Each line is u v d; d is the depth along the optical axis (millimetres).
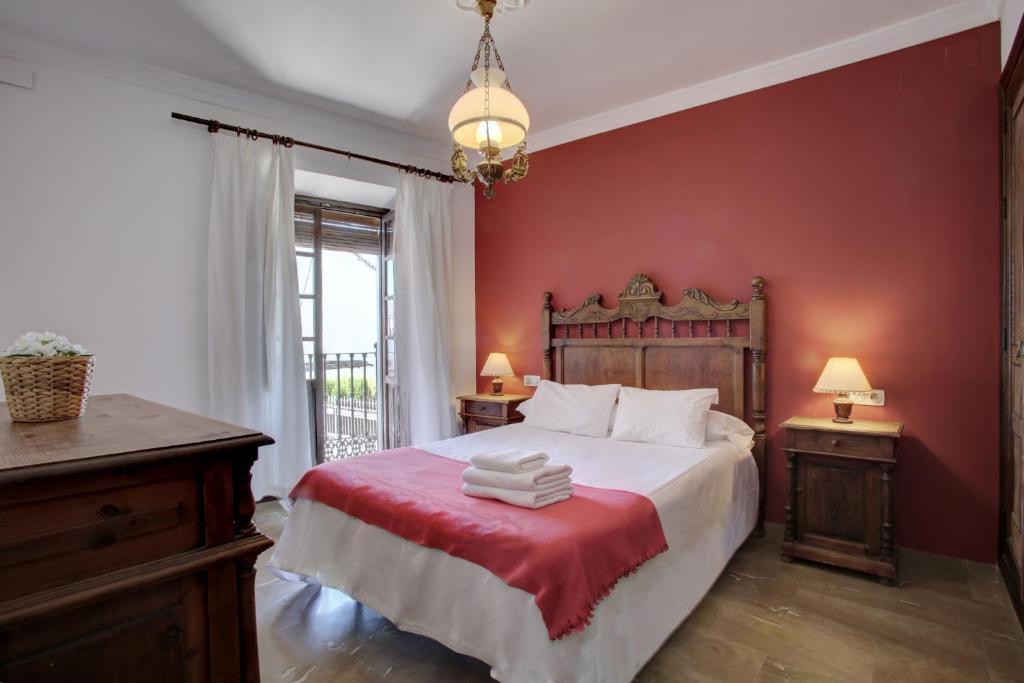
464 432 4578
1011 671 1913
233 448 1074
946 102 2729
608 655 1646
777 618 2277
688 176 3588
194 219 3373
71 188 2955
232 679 1087
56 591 871
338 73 3289
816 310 3123
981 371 2656
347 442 6051
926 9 2660
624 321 3859
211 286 3350
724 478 2742
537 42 2930
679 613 2100
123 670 955
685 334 3605
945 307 2746
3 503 831
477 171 2273
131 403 1698
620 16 2684
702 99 3502
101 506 927
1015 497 2381
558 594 1549
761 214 3305
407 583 1944
